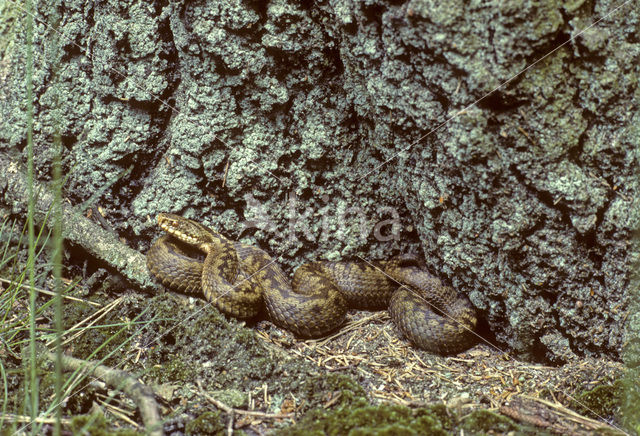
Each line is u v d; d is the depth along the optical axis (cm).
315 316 99
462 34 90
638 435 89
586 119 91
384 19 92
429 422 88
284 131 100
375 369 96
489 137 92
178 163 103
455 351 98
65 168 104
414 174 96
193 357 95
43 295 100
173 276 100
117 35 100
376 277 103
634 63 90
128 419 90
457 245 96
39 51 103
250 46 98
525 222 93
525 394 93
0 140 105
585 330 95
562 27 90
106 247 101
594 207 92
